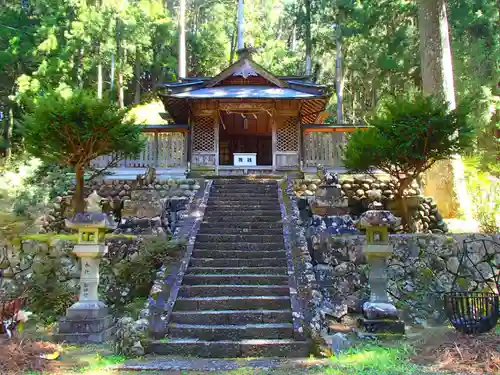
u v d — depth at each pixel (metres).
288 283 6.71
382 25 21.70
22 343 5.04
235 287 6.62
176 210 10.62
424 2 12.20
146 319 5.75
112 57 26.31
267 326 5.73
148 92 34.75
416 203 10.77
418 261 7.93
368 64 23.31
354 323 6.93
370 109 24.58
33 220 12.06
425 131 8.69
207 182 11.60
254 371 4.56
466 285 7.74
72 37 23.19
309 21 25.12
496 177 15.16
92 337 5.91
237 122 18.62
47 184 15.87
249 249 7.99
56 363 4.80
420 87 21.08
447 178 11.34
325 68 28.94
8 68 24.33
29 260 7.85
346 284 7.69
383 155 9.21
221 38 33.91
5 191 15.80
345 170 12.88
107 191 11.98
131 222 8.89
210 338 5.62
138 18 25.59
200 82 14.77
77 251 6.25
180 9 23.61
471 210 11.52
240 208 9.88
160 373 4.57
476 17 18.84
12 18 25.72
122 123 9.84
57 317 6.88
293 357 5.27
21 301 5.91
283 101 14.16
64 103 9.09
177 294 6.46
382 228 6.38
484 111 17.50
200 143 14.22
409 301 7.46
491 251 8.05
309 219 9.47
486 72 19.05
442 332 5.89
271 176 13.09
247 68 14.96
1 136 23.58
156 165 13.20
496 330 5.64
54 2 24.75
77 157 9.50
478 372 4.25
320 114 16.75
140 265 7.70
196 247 8.02
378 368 4.52
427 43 12.08
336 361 4.93
